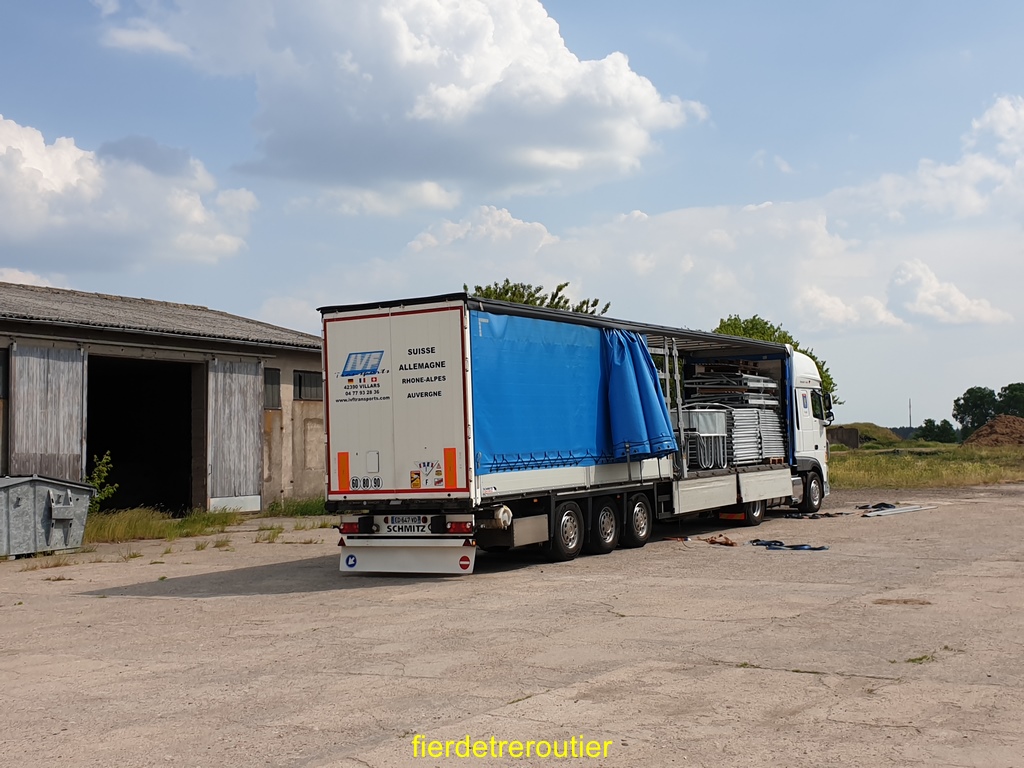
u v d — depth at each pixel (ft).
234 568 48.67
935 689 21.29
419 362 41.65
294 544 60.34
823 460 74.64
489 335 42.37
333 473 43.14
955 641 26.11
